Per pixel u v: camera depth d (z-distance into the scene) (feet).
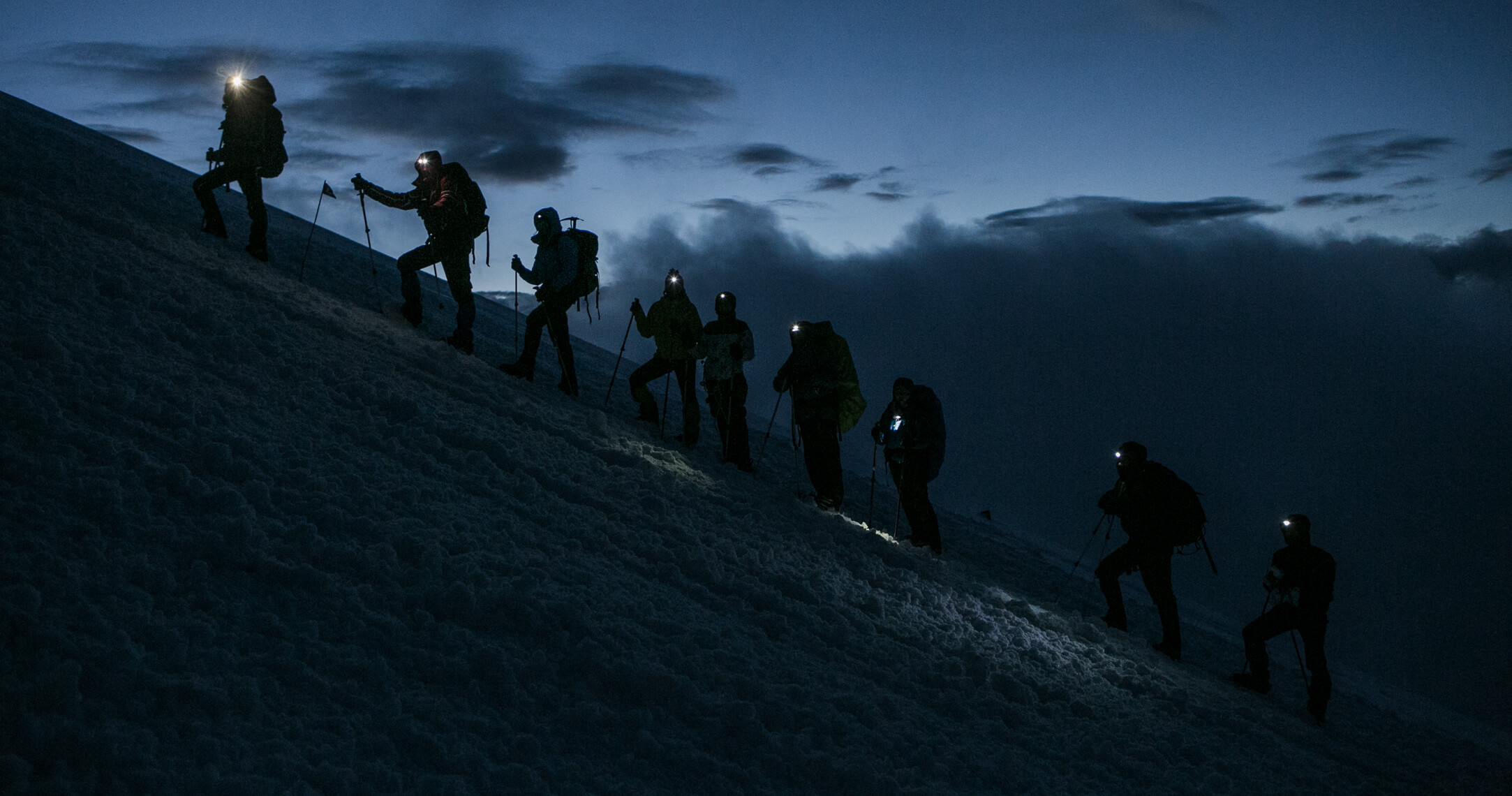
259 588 13.00
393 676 12.24
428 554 15.10
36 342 16.61
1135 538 30.12
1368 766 24.22
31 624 10.36
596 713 12.84
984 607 25.81
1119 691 22.29
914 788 13.71
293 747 10.37
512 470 22.17
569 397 33.50
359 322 29.48
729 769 12.73
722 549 22.08
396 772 10.62
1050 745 17.65
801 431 32.17
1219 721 22.66
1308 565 28.25
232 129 31.83
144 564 12.18
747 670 15.67
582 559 18.15
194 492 14.34
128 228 27.37
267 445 17.02
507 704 12.60
